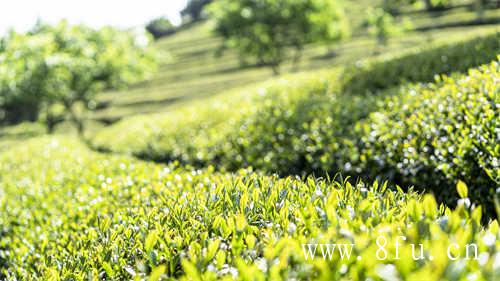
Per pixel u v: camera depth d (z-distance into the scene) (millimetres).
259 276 2330
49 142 18281
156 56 38281
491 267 1946
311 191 4020
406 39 66188
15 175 12969
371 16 59719
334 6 41812
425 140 6852
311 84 16062
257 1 42031
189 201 4488
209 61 86438
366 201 3094
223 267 2930
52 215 7961
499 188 5352
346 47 70375
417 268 2176
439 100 7539
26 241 6992
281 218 3479
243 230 3213
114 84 37938
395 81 13648
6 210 9109
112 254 3938
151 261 3295
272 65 45250
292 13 40906
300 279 2350
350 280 2197
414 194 3965
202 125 13117
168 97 63812
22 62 29109
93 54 32594
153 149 12656
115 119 59156
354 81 15008
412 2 22016
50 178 10625
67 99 38062
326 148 8695
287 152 9258
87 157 13023
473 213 2611
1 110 64188
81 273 3887
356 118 9203
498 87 6195
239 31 43000
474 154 5953
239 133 10867
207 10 44750
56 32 31172
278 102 13391
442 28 67438
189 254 3123
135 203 6145
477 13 66875
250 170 5473
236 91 19750
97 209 6715
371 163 7547
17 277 5777
